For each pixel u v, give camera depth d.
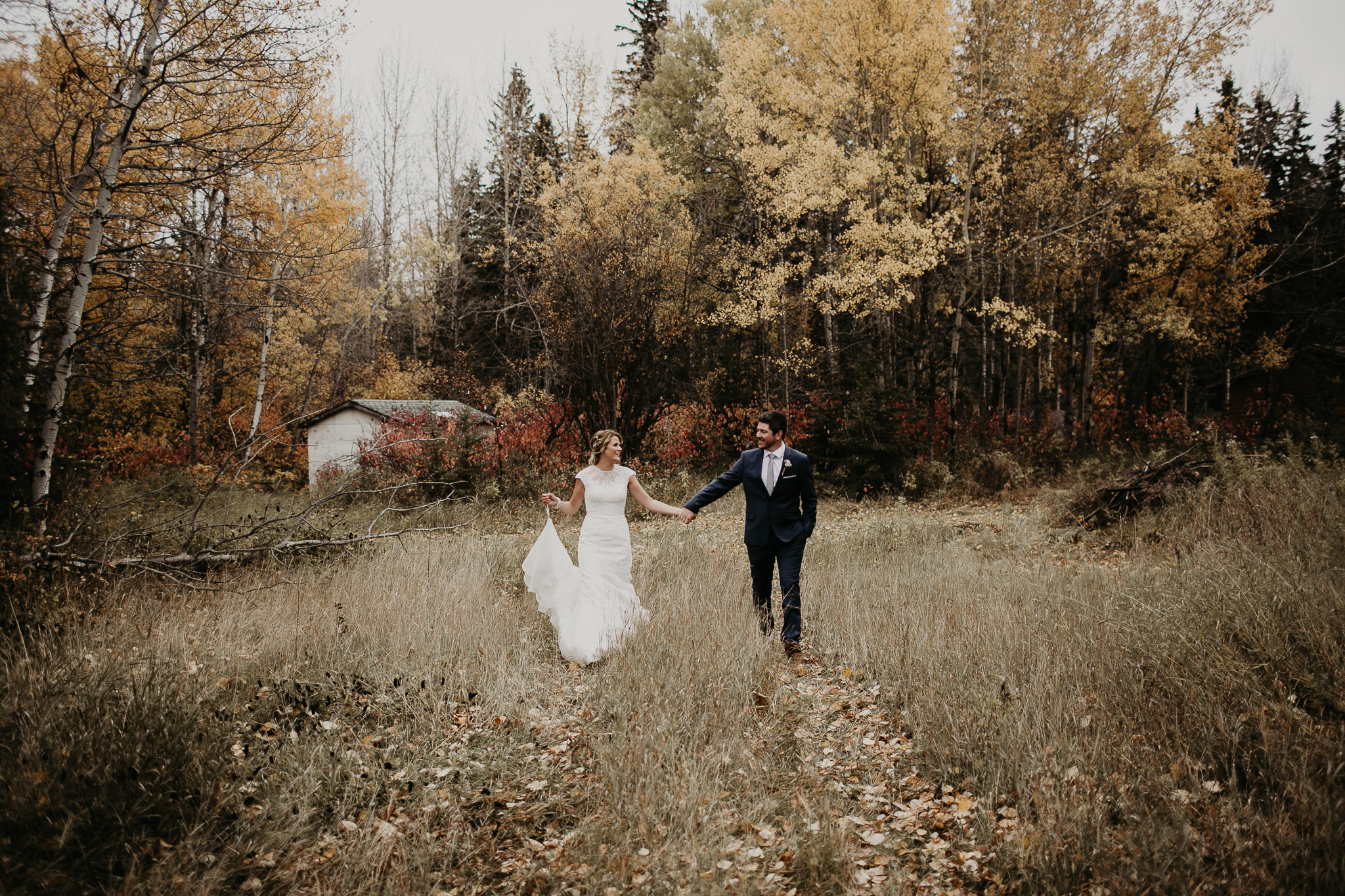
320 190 15.01
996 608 4.88
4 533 5.22
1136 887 2.17
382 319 26.66
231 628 4.87
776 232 16.02
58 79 6.91
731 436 16.45
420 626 4.82
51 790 2.60
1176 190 16.94
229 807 2.74
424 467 14.41
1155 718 3.11
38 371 6.04
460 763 3.26
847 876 2.46
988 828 2.63
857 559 7.50
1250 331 21.95
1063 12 15.25
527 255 19.86
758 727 3.56
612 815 2.74
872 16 14.59
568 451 14.77
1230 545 5.79
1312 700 3.13
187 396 19.31
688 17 23.80
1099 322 18.86
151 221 7.21
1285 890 2.09
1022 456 16.27
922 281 17.09
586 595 4.83
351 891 2.40
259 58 7.18
